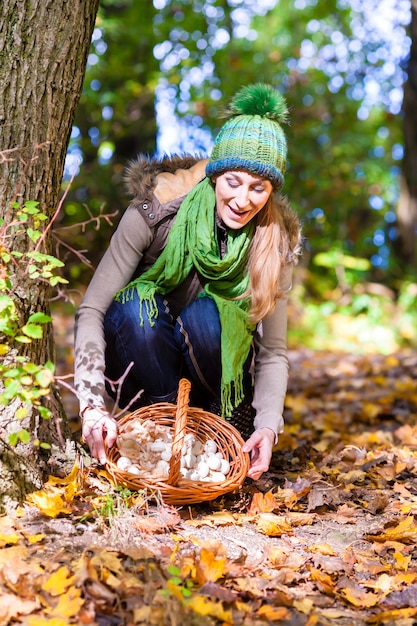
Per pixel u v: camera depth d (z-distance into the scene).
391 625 1.83
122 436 2.36
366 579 2.08
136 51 10.09
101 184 9.04
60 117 2.42
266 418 2.51
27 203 2.17
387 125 12.42
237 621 1.77
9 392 1.92
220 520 2.30
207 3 10.49
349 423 4.24
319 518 2.51
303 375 6.00
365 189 11.43
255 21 13.07
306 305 9.48
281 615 1.81
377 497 2.63
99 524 2.14
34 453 2.30
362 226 11.84
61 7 2.38
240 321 2.53
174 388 2.62
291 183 10.64
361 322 9.02
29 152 2.34
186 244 2.52
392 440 3.70
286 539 2.29
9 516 2.13
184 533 2.20
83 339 2.42
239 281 2.57
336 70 12.27
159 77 9.84
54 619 1.67
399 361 6.41
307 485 2.71
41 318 2.04
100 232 8.55
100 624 1.69
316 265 10.78
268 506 2.45
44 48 2.36
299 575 2.04
